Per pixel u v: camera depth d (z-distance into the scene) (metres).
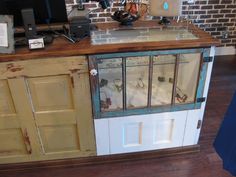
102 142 1.85
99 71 1.66
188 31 1.82
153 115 1.78
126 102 1.75
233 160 1.16
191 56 1.68
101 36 1.74
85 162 1.93
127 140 1.89
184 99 1.81
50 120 1.71
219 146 1.26
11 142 1.78
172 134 1.91
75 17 1.66
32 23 1.49
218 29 3.46
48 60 1.48
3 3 1.52
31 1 1.55
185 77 1.82
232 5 3.30
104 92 1.81
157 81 1.89
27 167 1.90
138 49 1.53
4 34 1.43
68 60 1.50
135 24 2.01
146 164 1.92
